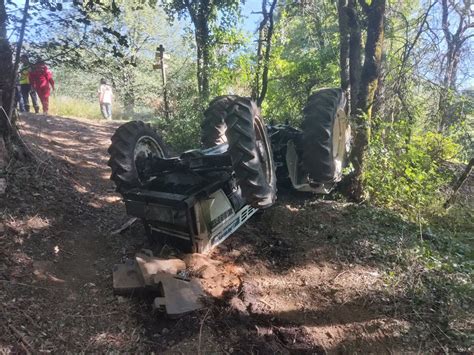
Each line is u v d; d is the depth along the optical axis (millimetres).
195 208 3596
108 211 4750
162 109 10297
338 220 5148
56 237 3887
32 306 2998
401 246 4613
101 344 2848
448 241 4949
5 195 4047
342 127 5480
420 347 3324
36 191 4387
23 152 4742
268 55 7867
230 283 3646
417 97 7668
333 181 5180
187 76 9742
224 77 8828
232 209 4098
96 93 18266
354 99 6848
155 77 16125
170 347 2912
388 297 3838
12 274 3230
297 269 4156
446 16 9719
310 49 11750
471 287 3871
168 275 3320
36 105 9797
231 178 4000
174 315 3055
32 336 2742
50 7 3990
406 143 6309
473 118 7188
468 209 6004
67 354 2699
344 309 3648
